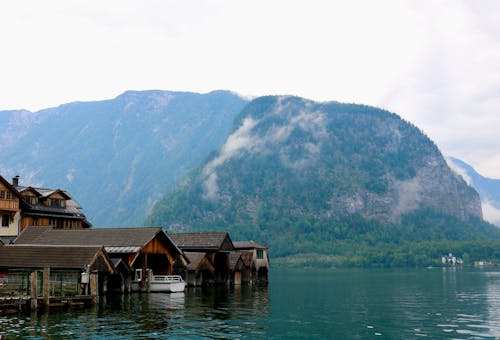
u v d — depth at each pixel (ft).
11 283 202.90
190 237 340.80
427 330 154.92
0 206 287.07
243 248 393.70
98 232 259.80
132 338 132.77
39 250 202.59
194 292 272.51
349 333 148.15
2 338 130.11
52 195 333.83
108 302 207.51
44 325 148.46
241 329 150.10
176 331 143.64
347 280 488.02
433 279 504.84
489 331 153.17
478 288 355.36
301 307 214.48
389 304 233.55
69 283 204.44
